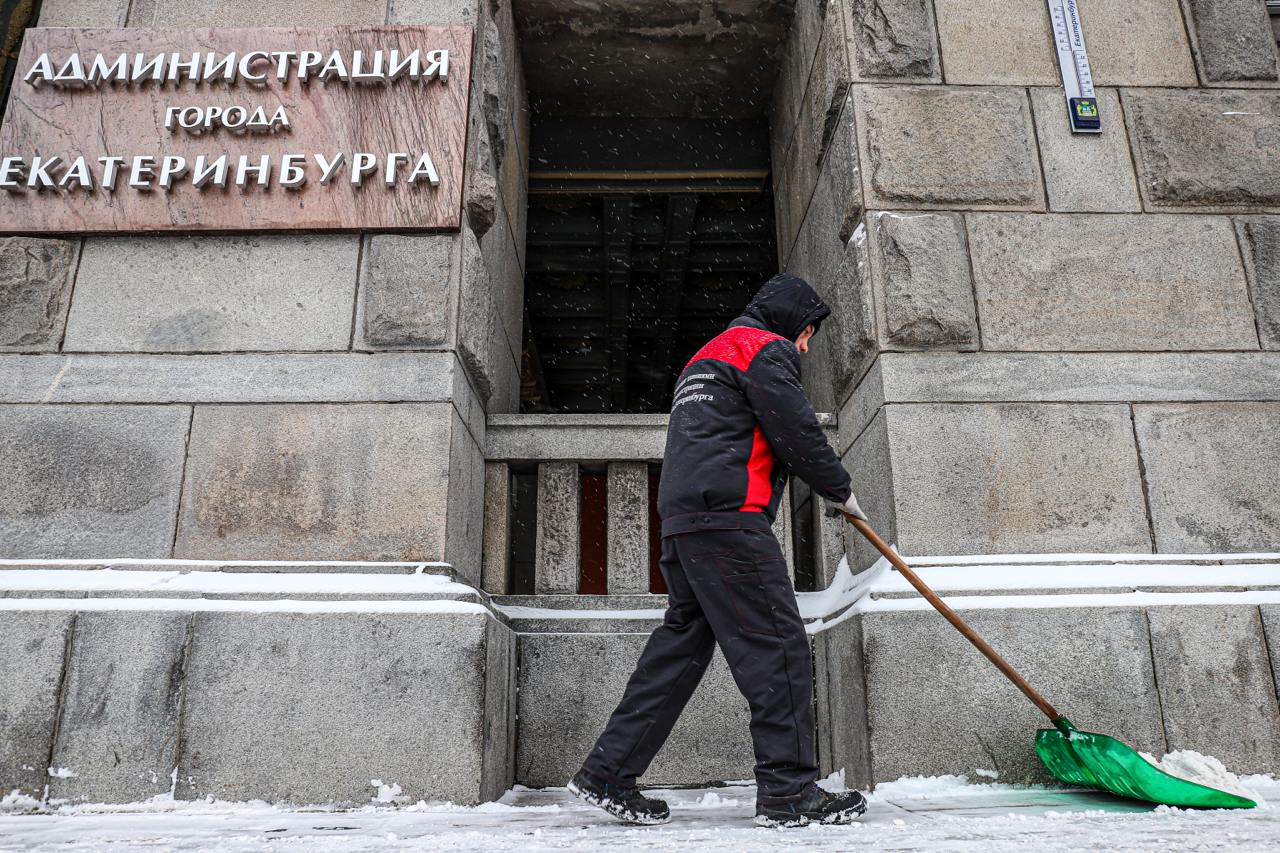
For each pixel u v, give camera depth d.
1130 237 4.23
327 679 3.37
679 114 7.41
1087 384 4.02
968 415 3.97
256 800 3.24
